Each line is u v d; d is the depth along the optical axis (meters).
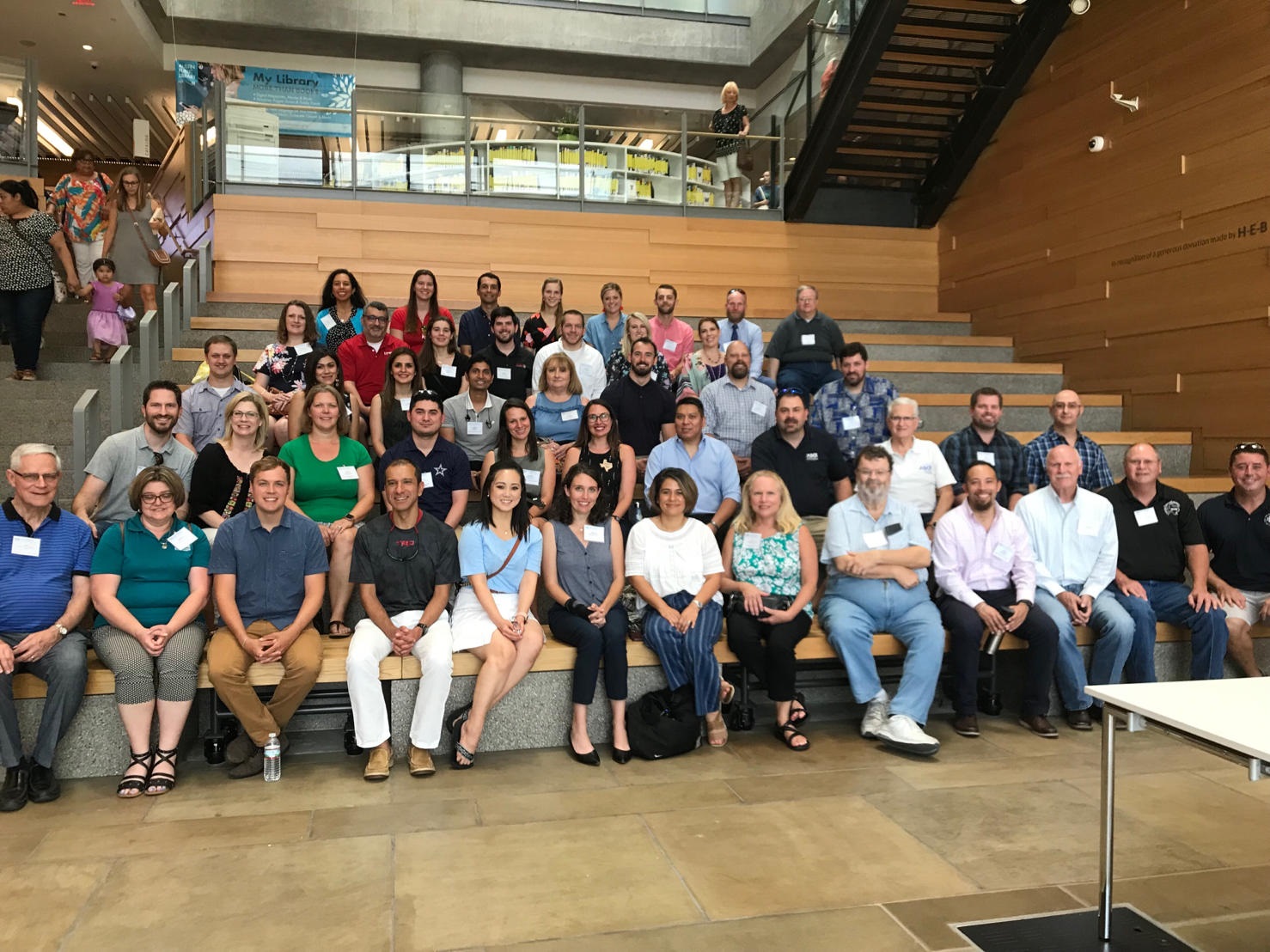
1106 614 4.09
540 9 10.58
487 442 4.97
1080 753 3.71
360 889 2.49
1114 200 6.52
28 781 3.15
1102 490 4.48
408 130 7.82
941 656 3.84
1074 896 2.49
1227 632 4.17
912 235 8.69
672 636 3.71
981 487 4.04
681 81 11.55
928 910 2.40
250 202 7.47
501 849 2.75
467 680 3.70
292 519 3.57
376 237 7.66
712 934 2.27
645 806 3.11
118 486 3.97
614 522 3.95
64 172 15.18
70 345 6.94
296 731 3.92
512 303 7.89
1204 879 2.59
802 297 6.16
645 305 8.15
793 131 8.34
